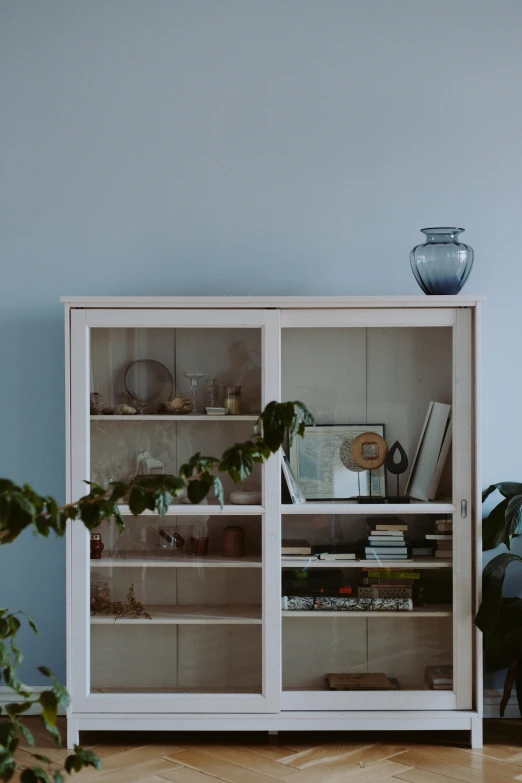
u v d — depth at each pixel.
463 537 2.88
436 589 2.89
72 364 2.86
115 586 2.89
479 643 2.84
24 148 3.28
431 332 2.90
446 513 2.89
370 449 2.91
